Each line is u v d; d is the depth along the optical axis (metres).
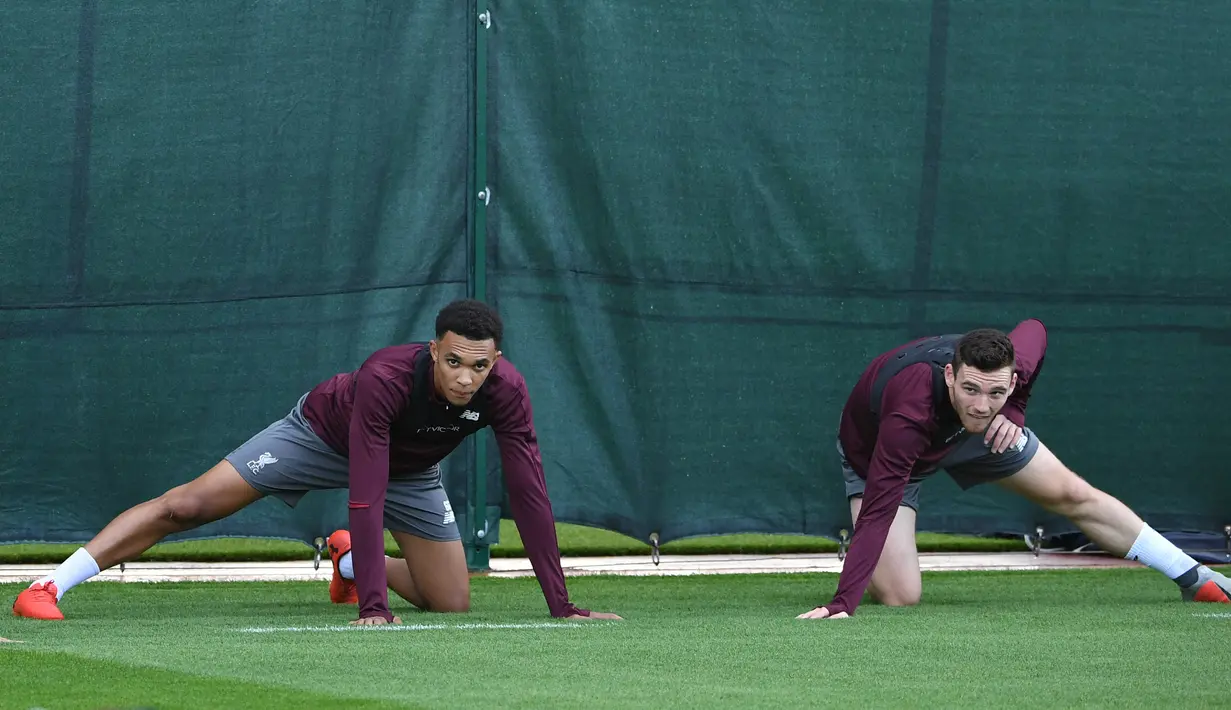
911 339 23.69
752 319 23.17
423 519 17.16
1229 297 24.50
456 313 14.98
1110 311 24.23
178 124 21.84
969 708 10.09
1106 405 24.20
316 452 16.86
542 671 11.73
